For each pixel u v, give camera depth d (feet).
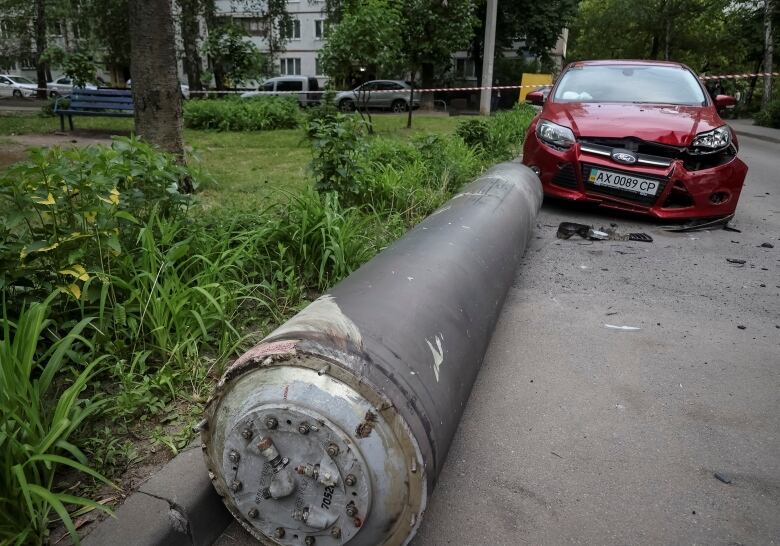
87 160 9.12
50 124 44.98
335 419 5.09
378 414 5.11
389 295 6.68
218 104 49.60
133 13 17.13
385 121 58.03
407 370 5.61
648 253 16.53
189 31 94.38
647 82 22.40
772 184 29.48
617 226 19.17
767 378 9.92
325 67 42.47
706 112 20.10
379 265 7.73
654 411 8.93
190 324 9.32
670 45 135.74
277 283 11.78
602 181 18.86
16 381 6.24
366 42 40.68
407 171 19.83
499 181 14.28
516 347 10.88
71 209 8.84
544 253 16.35
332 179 17.01
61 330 9.03
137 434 7.48
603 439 8.23
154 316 8.98
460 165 22.43
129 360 8.78
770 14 93.97
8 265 8.46
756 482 7.42
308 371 5.24
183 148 18.62
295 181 21.93
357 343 5.49
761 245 17.52
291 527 5.47
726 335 11.50
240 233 12.32
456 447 8.01
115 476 6.74
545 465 7.68
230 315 10.01
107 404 7.80
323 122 16.99
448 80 115.34
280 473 5.30
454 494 7.14
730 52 132.26
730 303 13.07
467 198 12.37
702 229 19.19
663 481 7.42
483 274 8.77
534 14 110.01
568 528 6.64
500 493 7.17
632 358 10.55
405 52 54.19
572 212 20.97
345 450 5.07
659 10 128.67
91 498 6.40
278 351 5.36
